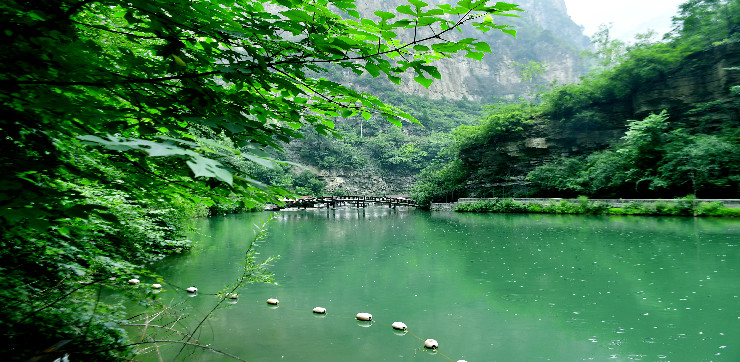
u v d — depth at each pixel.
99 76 1.47
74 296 3.46
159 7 1.41
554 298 6.29
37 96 1.39
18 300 2.73
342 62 1.69
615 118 28.92
